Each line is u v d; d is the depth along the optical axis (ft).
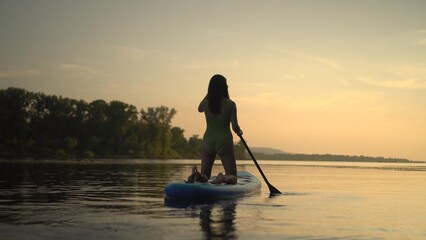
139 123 324.19
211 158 24.04
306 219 14.40
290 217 14.79
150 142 319.27
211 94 23.59
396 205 19.67
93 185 29.40
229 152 23.62
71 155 259.19
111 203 18.19
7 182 30.86
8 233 11.12
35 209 15.83
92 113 289.74
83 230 11.60
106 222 12.96
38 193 22.50
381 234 12.01
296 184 34.99
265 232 11.76
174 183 20.26
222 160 23.88
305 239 11.00
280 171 72.23
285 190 28.04
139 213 15.05
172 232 11.46
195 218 14.01
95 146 281.54
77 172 52.16
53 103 274.16
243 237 10.97
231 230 11.92
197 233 11.39
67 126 281.74
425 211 17.38
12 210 15.49
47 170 57.00
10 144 240.12
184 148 381.81
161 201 19.17
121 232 11.36
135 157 299.17
